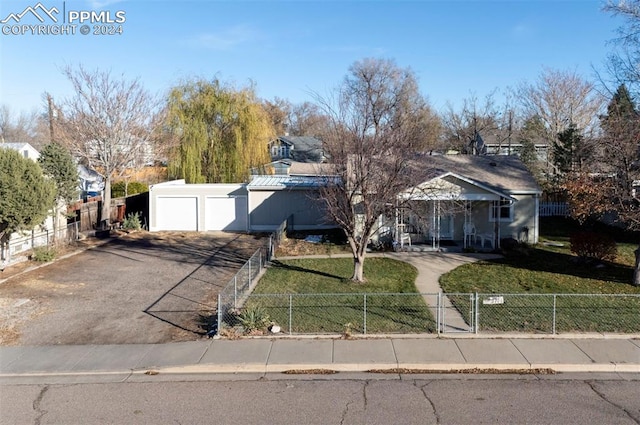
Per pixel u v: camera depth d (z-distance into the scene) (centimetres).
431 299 1493
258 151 3775
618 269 1886
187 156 3603
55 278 1836
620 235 2648
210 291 1655
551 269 1908
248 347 1127
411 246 2359
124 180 4366
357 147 1619
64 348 1152
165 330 1266
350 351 1095
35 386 958
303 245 2502
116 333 1249
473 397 892
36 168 1892
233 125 3700
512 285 1669
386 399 888
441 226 2558
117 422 809
